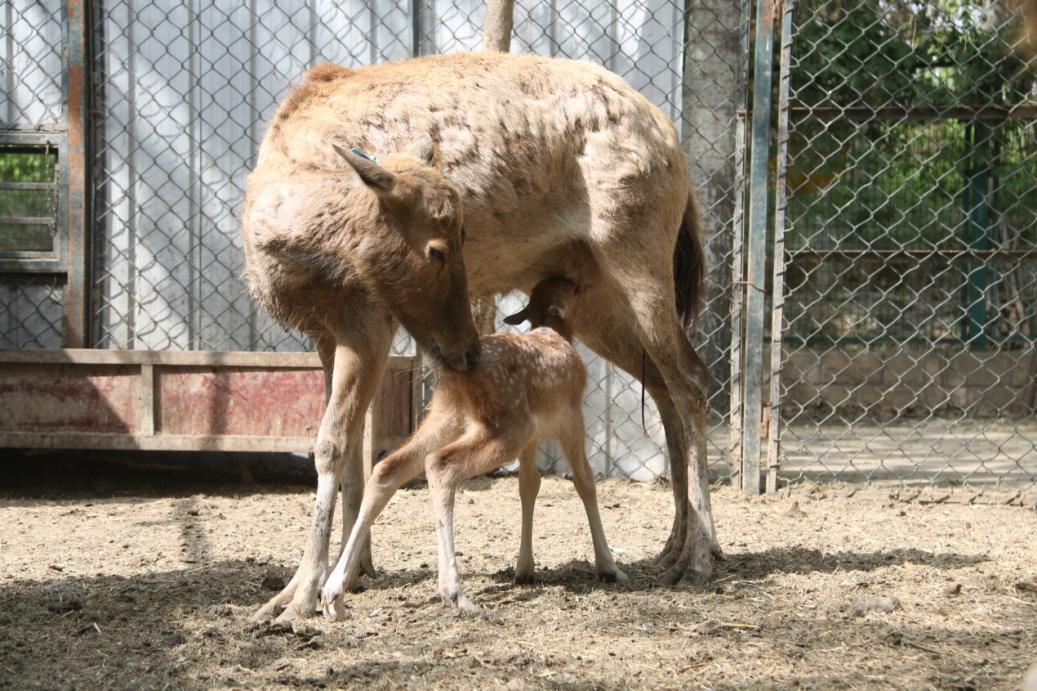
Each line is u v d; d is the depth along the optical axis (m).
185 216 7.59
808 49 10.80
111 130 7.57
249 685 3.33
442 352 4.13
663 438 7.48
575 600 4.36
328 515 4.04
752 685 3.34
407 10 7.50
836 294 11.42
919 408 11.48
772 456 7.04
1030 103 7.02
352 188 4.04
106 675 3.42
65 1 7.50
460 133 4.48
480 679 3.37
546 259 4.95
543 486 7.29
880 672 3.47
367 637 3.81
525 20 7.45
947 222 11.13
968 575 4.81
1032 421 10.84
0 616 4.08
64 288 7.57
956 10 9.12
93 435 6.88
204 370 6.90
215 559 5.18
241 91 7.55
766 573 4.88
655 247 4.90
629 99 4.87
